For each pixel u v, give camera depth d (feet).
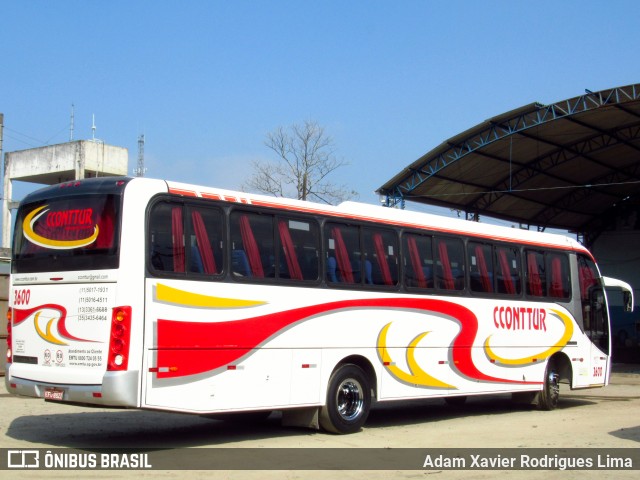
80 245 32.40
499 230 50.93
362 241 41.27
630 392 70.28
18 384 33.81
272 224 36.94
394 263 42.83
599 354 57.57
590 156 115.24
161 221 32.35
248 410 34.50
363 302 40.52
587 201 139.85
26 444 34.30
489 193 121.49
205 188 34.40
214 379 33.24
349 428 39.27
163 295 31.78
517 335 50.52
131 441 36.04
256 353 35.17
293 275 37.37
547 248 54.44
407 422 45.91
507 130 100.12
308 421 38.88
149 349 31.04
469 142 102.53
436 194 116.57
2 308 68.23
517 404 57.11
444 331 45.16
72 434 38.06
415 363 43.11
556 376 54.24
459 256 47.24
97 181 32.83
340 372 38.96
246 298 34.99
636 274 150.71
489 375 48.03
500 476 29.35
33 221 34.60
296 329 37.06
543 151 110.83
